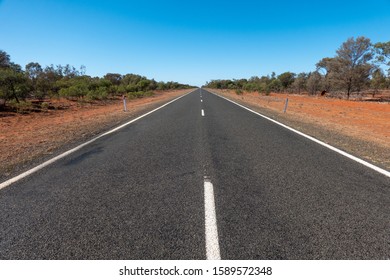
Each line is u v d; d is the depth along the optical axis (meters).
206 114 12.49
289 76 66.44
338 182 3.69
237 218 2.70
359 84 32.06
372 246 2.26
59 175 4.04
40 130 8.52
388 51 28.11
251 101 25.22
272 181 3.73
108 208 2.95
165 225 2.59
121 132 7.82
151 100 28.12
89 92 25.33
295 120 10.74
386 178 3.85
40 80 25.38
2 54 33.44
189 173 4.09
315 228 2.52
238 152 5.37
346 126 9.84
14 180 3.84
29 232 2.50
